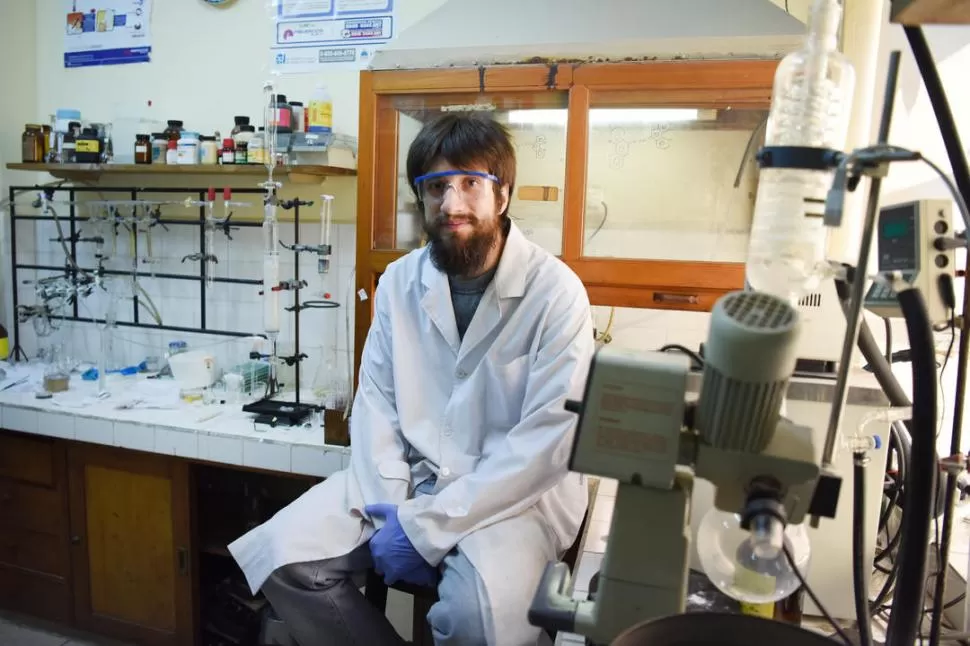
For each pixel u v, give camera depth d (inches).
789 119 36.7
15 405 86.4
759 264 32.4
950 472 33.0
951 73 61.3
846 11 59.3
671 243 69.7
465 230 60.3
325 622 55.0
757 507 23.0
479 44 68.2
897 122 63.0
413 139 71.8
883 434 39.8
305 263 96.2
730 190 68.4
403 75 70.6
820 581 41.6
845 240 52.2
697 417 24.3
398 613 82.7
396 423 65.7
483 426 63.4
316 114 87.6
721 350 21.6
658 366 24.8
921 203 33.8
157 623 84.5
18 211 110.2
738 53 62.1
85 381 98.4
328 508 58.9
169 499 81.6
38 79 110.0
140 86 103.5
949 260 33.8
